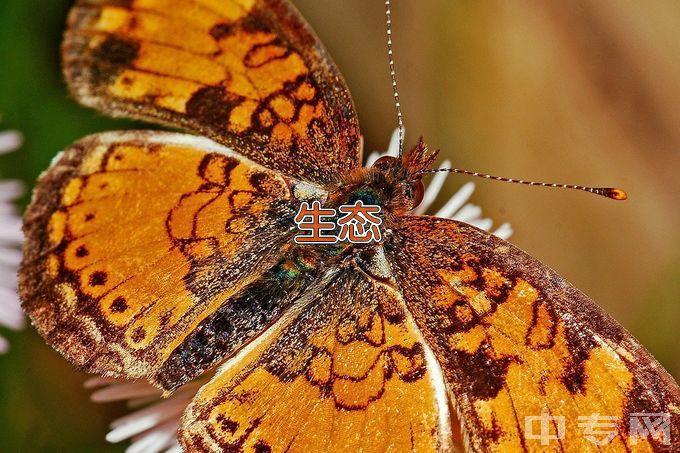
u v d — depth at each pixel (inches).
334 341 4.2
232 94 4.2
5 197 4.8
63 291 4.1
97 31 4.1
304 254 4.2
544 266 4.1
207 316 4.2
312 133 4.3
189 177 4.2
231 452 4.1
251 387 4.1
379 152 5.0
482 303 4.1
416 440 4.1
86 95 4.2
